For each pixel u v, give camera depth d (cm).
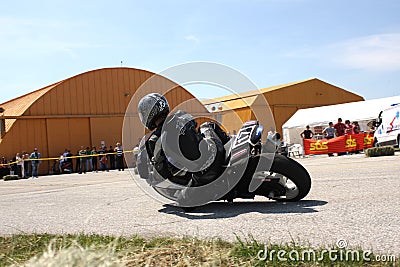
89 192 1114
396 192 710
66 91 3569
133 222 620
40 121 3472
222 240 457
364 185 822
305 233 481
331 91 4275
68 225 632
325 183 902
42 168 3422
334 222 521
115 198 920
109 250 335
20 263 390
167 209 714
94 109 3672
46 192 1239
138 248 430
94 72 3684
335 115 2897
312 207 627
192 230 540
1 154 3319
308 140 2433
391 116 2269
